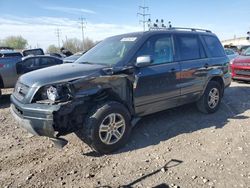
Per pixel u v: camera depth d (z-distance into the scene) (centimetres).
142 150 430
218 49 637
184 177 349
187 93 545
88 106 411
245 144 446
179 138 475
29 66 1036
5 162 397
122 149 434
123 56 457
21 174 364
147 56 438
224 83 637
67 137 482
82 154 419
